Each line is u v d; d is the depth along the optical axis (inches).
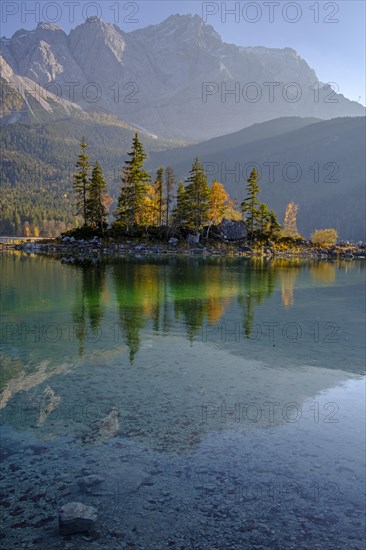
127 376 590.9
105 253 3134.8
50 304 1099.9
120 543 270.2
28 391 527.8
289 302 1274.6
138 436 416.2
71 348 719.1
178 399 513.3
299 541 278.1
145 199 3969.0
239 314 1059.3
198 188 3939.5
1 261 2301.9
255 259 3179.1
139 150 3619.6
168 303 1169.4
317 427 450.3
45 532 277.9
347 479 352.2
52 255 2844.5
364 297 1435.8
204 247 3686.0
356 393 558.3
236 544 273.3
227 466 366.3
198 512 303.0
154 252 3373.5
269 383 583.8
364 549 272.7
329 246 4409.5
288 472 359.9
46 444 395.5
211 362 668.1
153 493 323.3
